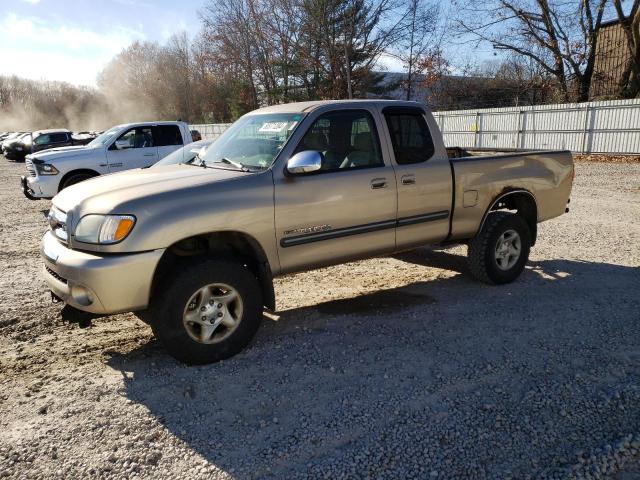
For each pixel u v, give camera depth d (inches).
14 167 1012.5
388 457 109.3
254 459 109.1
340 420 122.0
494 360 150.5
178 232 141.9
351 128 177.5
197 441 115.3
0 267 264.8
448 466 106.7
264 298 164.4
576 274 233.8
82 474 105.2
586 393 132.8
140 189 147.0
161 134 468.8
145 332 178.2
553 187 232.2
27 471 106.1
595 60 1229.7
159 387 138.6
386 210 181.6
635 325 174.6
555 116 916.0
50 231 165.0
